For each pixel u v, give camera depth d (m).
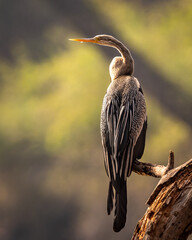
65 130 16.69
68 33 18.97
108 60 16.91
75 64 17.45
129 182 15.23
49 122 17.88
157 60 15.98
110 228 15.48
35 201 17.42
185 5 15.97
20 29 19.58
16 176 17.86
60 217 16.95
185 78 15.68
